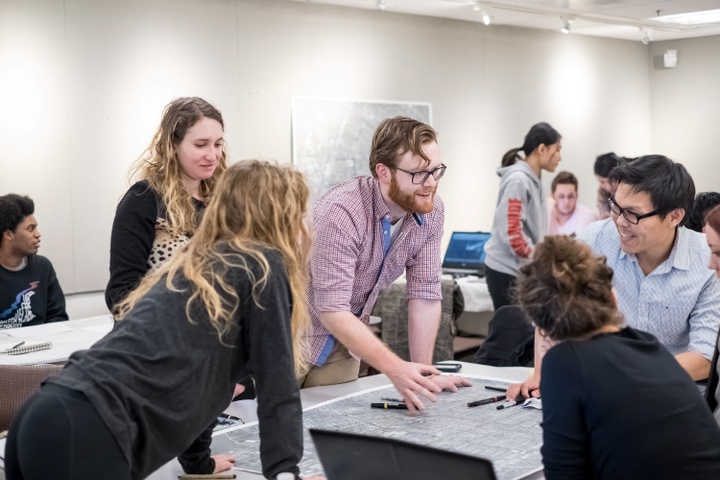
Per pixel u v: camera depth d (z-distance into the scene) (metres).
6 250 4.48
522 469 1.98
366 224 2.66
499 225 5.63
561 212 7.27
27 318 4.53
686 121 9.97
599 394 1.62
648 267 2.63
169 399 1.73
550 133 5.61
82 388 1.65
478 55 8.23
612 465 1.62
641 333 1.78
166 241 2.69
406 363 2.46
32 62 5.49
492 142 8.40
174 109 2.75
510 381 2.85
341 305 2.55
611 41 9.65
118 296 2.63
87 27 5.72
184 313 1.76
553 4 7.46
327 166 7.09
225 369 1.82
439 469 1.52
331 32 7.09
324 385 2.88
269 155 6.73
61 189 5.64
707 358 2.47
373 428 2.33
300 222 1.91
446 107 7.98
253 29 6.59
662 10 7.89
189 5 6.22
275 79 6.74
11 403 2.68
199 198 2.85
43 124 5.55
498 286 5.67
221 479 2.01
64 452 1.61
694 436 1.65
